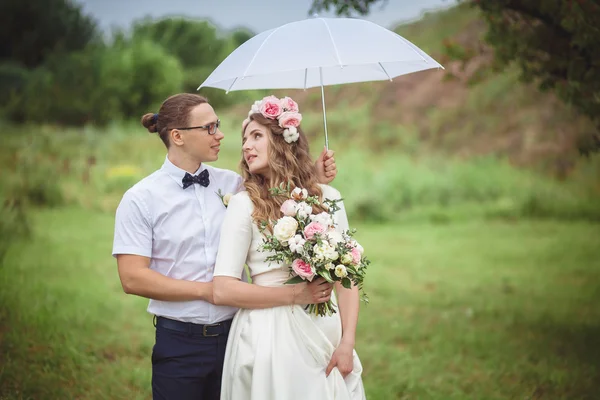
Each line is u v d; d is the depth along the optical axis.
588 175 15.75
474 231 12.35
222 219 3.10
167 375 3.02
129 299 7.36
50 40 28.03
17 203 9.96
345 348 2.92
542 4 4.87
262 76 3.48
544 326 6.48
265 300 2.83
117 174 14.55
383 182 15.00
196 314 2.99
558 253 10.18
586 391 4.82
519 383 5.02
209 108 3.08
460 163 17.20
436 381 5.17
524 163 17.00
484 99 19.19
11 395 4.49
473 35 20.25
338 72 3.56
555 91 5.37
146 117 3.17
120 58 24.09
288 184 2.92
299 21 3.03
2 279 7.11
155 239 3.02
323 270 2.71
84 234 10.74
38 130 18.86
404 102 20.91
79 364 5.18
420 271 9.25
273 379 2.79
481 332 6.38
